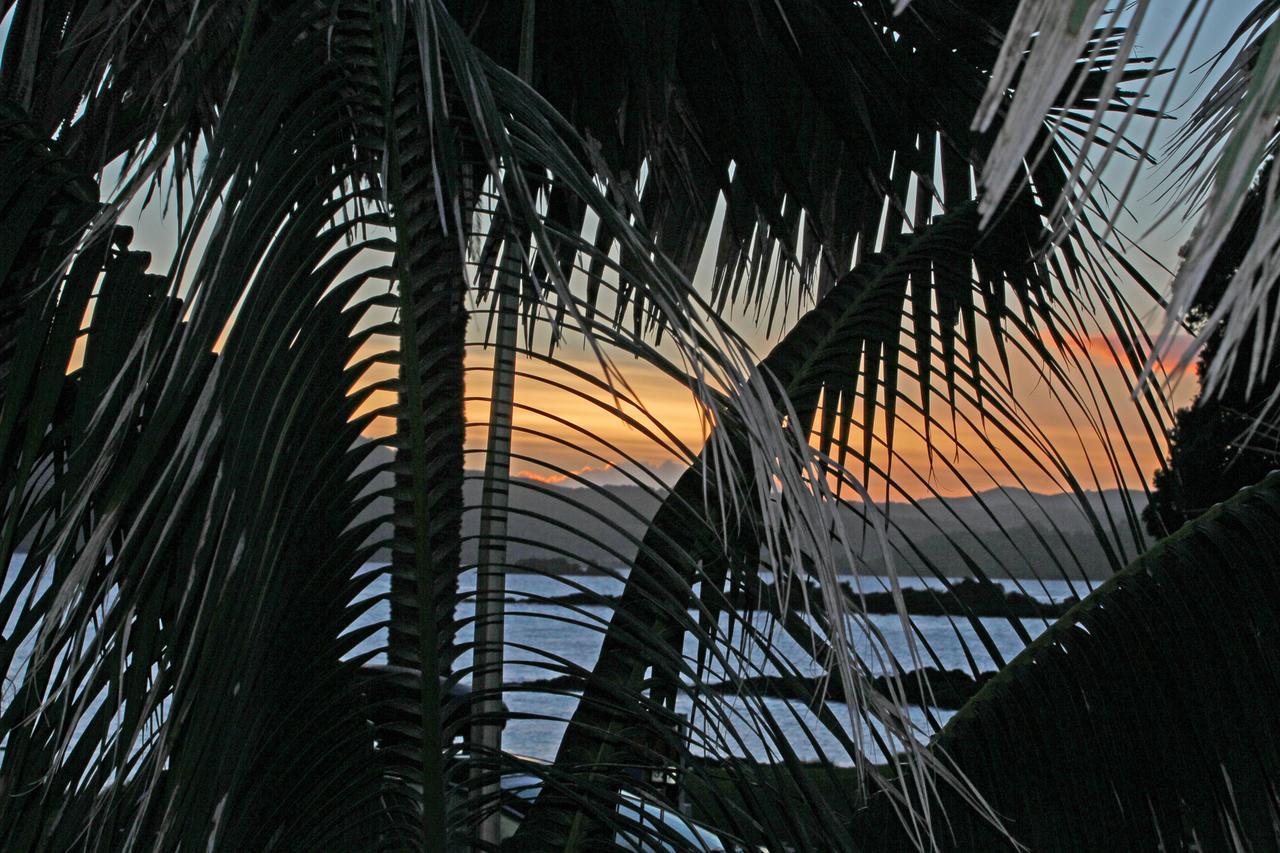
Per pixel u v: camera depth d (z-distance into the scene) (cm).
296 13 88
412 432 102
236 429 72
